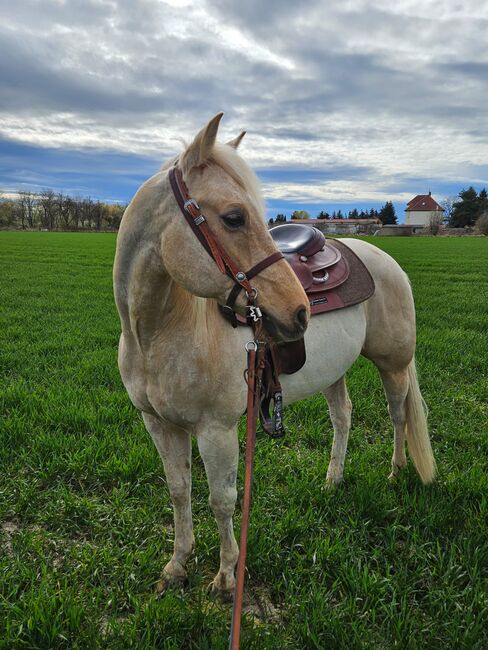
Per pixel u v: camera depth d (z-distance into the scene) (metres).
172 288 2.04
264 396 2.26
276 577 2.51
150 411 2.32
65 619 2.15
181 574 2.50
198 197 1.78
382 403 4.86
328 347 2.77
